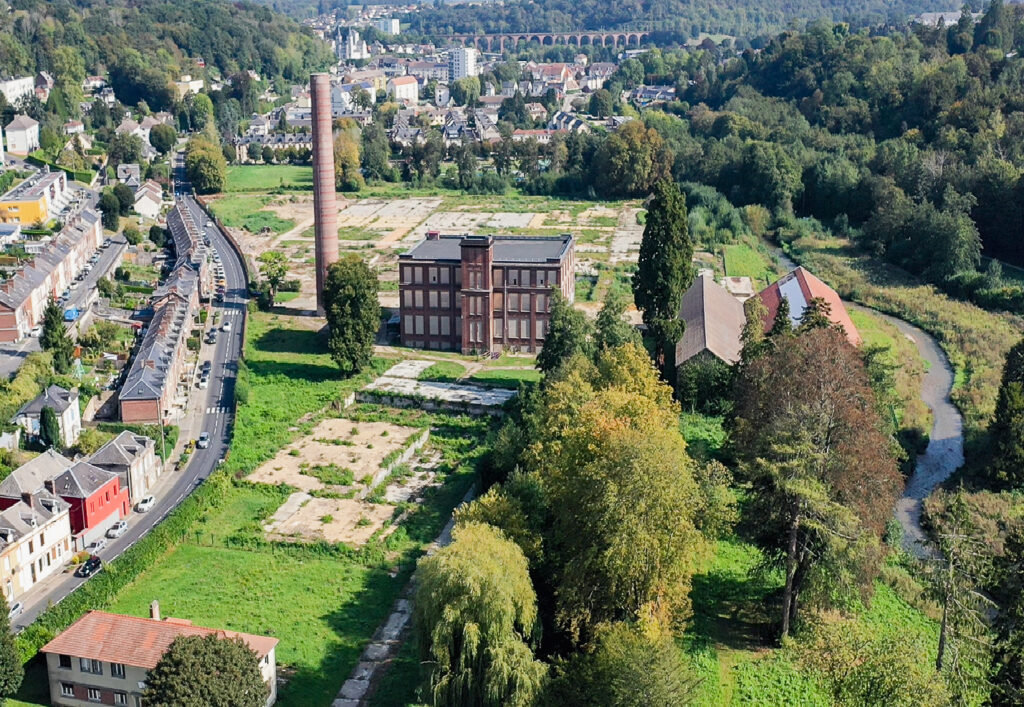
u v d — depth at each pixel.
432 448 171.62
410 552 137.50
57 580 130.75
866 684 93.56
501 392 192.38
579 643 111.00
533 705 98.12
